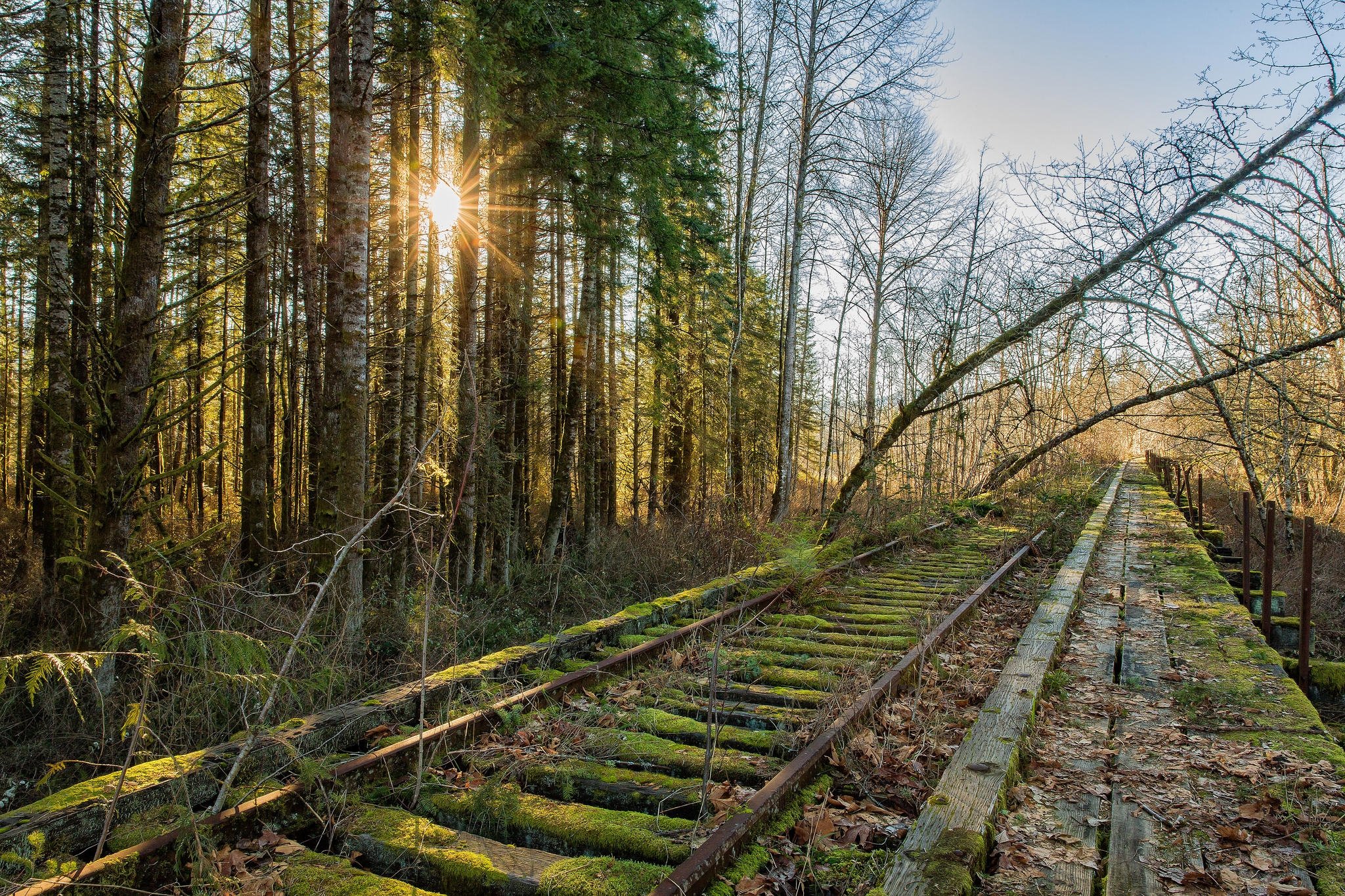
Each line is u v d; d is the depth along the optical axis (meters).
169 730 5.04
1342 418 13.50
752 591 8.64
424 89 11.92
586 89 11.72
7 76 10.33
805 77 18.28
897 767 4.20
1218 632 7.13
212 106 12.28
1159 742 4.50
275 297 16.97
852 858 3.27
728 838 3.15
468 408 11.92
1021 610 8.32
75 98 10.00
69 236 10.10
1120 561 11.31
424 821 3.53
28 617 8.43
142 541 6.87
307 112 15.23
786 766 3.94
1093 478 28.11
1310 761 4.14
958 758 3.89
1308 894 2.89
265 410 11.16
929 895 2.68
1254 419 13.27
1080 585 8.88
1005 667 5.59
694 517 16.33
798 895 3.04
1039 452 16.95
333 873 3.06
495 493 14.09
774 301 27.72
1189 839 3.35
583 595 12.08
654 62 12.75
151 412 6.32
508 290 14.05
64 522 9.55
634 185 13.68
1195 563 10.84
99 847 2.85
